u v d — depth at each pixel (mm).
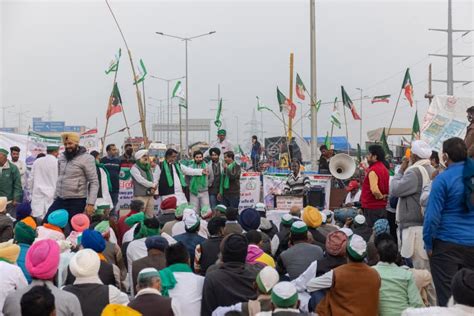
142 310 5328
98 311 5559
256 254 7246
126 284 8273
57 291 5262
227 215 9055
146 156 13836
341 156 14781
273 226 10695
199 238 8336
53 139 16984
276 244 8984
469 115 8836
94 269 5719
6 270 5898
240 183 15609
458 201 6430
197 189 14961
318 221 8641
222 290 6012
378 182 10109
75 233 9180
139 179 13727
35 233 7414
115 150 15336
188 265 6535
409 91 16781
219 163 15078
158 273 5680
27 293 4180
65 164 10781
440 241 6523
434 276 6598
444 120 10938
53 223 8633
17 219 9508
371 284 5898
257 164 25516
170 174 14273
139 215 10047
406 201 8297
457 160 6539
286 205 14484
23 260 6887
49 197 12789
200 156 15195
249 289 6059
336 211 11438
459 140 6562
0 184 13914
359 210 11273
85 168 10750
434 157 8508
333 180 15148
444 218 6516
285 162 20938
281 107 19391
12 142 17672
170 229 9867
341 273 5926
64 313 5191
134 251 8148
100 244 7125
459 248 6406
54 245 5363
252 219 8859
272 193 15594
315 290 6078
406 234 8281
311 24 20578
